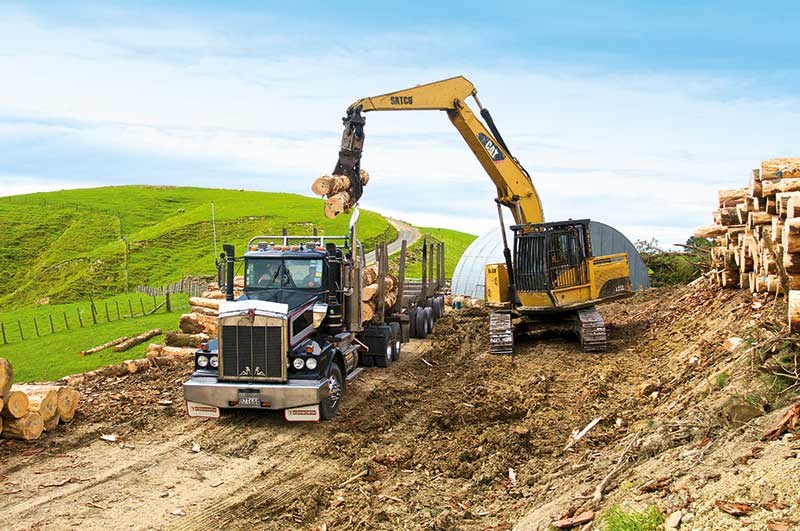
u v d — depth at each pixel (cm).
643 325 1830
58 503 808
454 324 2348
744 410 762
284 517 792
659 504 578
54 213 11338
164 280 7906
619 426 1028
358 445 1047
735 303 1410
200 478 903
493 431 1081
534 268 1691
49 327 4303
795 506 486
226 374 1105
